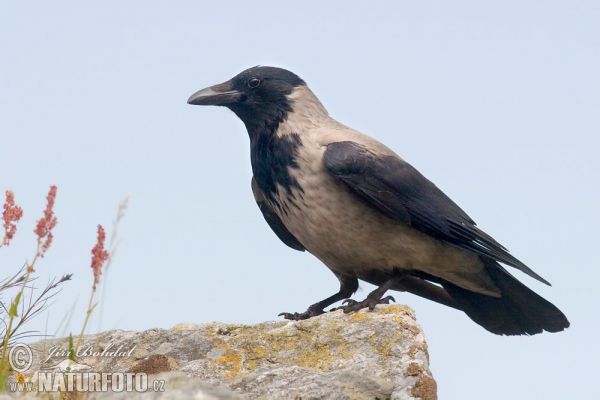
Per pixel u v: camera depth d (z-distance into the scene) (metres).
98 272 6.79
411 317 9.18
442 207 11.48
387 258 11.40
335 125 12.26
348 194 11.14
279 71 12.49
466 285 12.16
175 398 5.66
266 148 12.05
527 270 11.05
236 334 9.03
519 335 12.59
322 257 11.77
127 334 8.99
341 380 7.34
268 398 7.18
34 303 7.92
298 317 11.73
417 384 7.49
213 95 12.61
